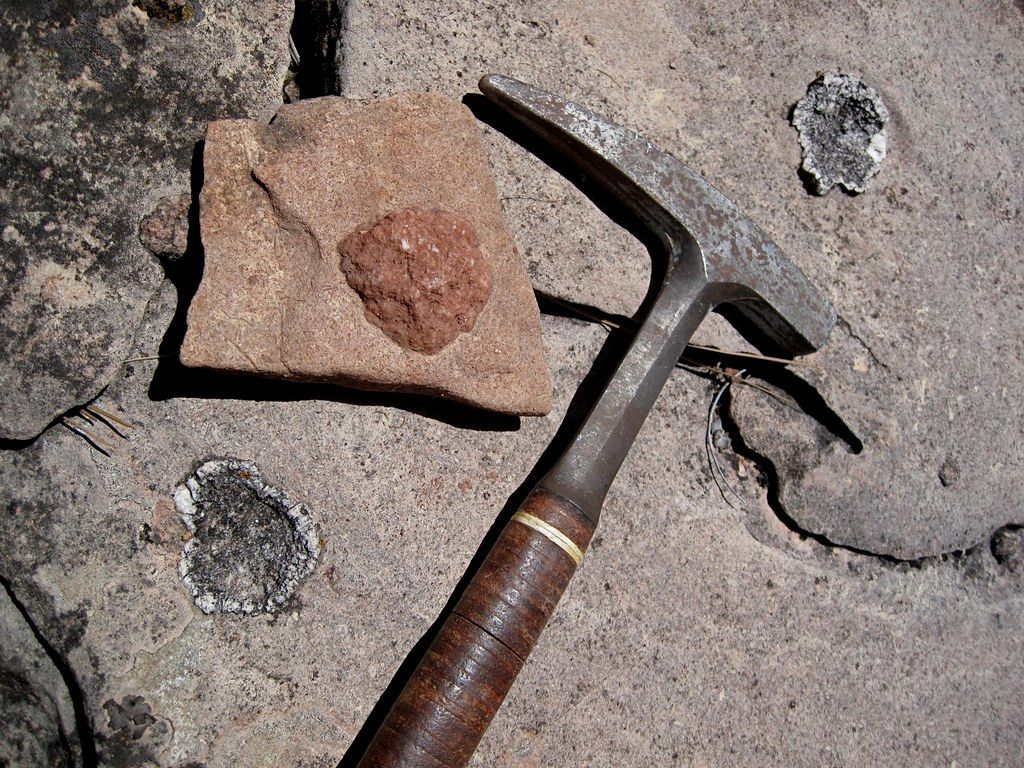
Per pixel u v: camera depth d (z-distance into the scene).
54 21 0.38
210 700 0.38
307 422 0.39
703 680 0.44
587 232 0.43
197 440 0.38
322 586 0.39
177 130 0.39
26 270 0.37
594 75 0.44
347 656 0.39
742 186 0.46
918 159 0.50
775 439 0.46
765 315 0.44
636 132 0.44
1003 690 0.50
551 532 0.37
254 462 0.39
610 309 0.43
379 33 0.41
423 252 0.37
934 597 0.49
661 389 0.42
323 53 0.41
